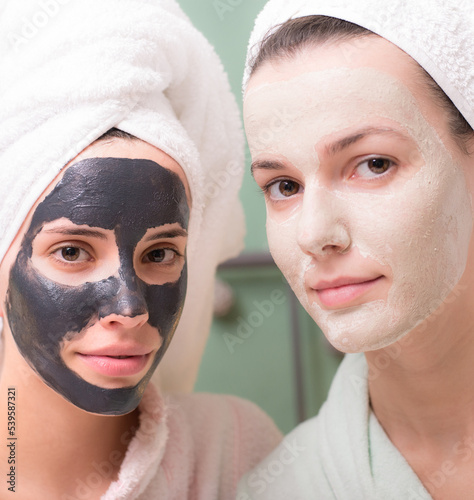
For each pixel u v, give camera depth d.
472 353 0.74
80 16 0.75
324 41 0.68
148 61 0.76
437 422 0.76
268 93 0.69
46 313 0.70
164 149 0.74
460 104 0.69
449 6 0.68
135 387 0.73
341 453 0.79
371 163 0.67
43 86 0.73
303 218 0.66
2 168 0.73
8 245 0.74
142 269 0.73
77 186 0.70
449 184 0.68
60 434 0.76
